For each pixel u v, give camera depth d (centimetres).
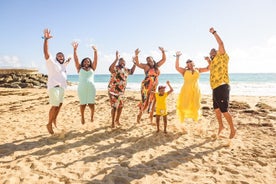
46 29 566
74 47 655
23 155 481
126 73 668
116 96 669
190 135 621
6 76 4262
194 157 476
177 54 634
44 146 536
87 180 378
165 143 559
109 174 399
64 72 616
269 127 700
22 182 367
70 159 463
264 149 520
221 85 546
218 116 586
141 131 653
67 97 1476
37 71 5422
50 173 400
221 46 543
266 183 376
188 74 618
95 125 724
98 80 8081
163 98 626
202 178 388
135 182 373
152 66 684
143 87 691
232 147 532
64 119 823
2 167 423
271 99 1352
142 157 476
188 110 620
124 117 847
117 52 661
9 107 1151
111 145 546
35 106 1151
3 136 613
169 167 430
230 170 418
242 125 729
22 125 735
